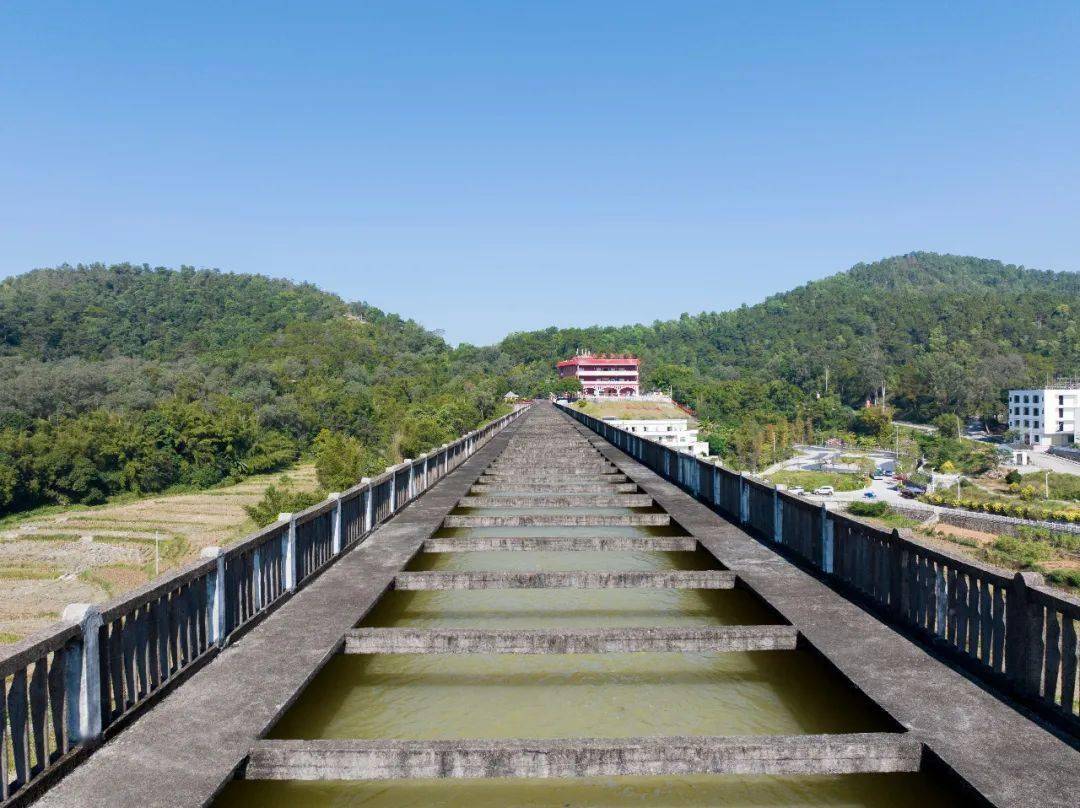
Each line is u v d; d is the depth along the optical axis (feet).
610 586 23.04
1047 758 11.64
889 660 15.84
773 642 17.67
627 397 408.67
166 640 14.56
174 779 11.21
